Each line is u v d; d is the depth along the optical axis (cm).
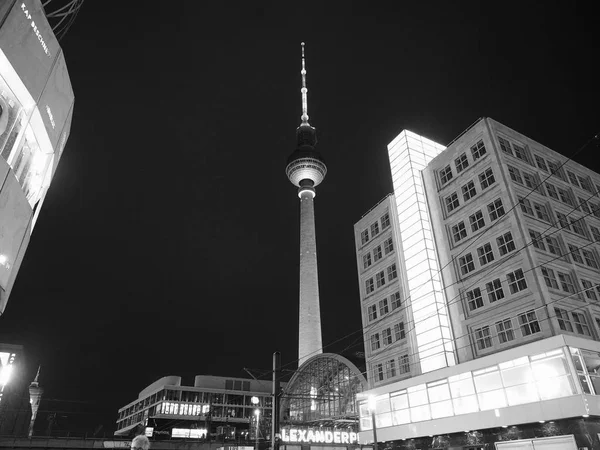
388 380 5575
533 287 4088
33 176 1914
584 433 3266
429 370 4903
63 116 2055
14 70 1565
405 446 4747
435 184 5603
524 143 5159
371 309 6250
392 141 6456
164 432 10675
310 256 12825
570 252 4541
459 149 5341
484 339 4472
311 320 11594
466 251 4931
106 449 7762
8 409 9081
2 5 1456
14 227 1694
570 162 5494
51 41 1827
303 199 14325
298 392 8494
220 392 11906
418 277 5384
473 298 4722
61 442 7606
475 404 4047
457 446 4178
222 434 9756
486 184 4872
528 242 4247
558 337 3509
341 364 7650
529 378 3659
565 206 4938
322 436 5750
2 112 1609
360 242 6825
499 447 3819
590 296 4409
